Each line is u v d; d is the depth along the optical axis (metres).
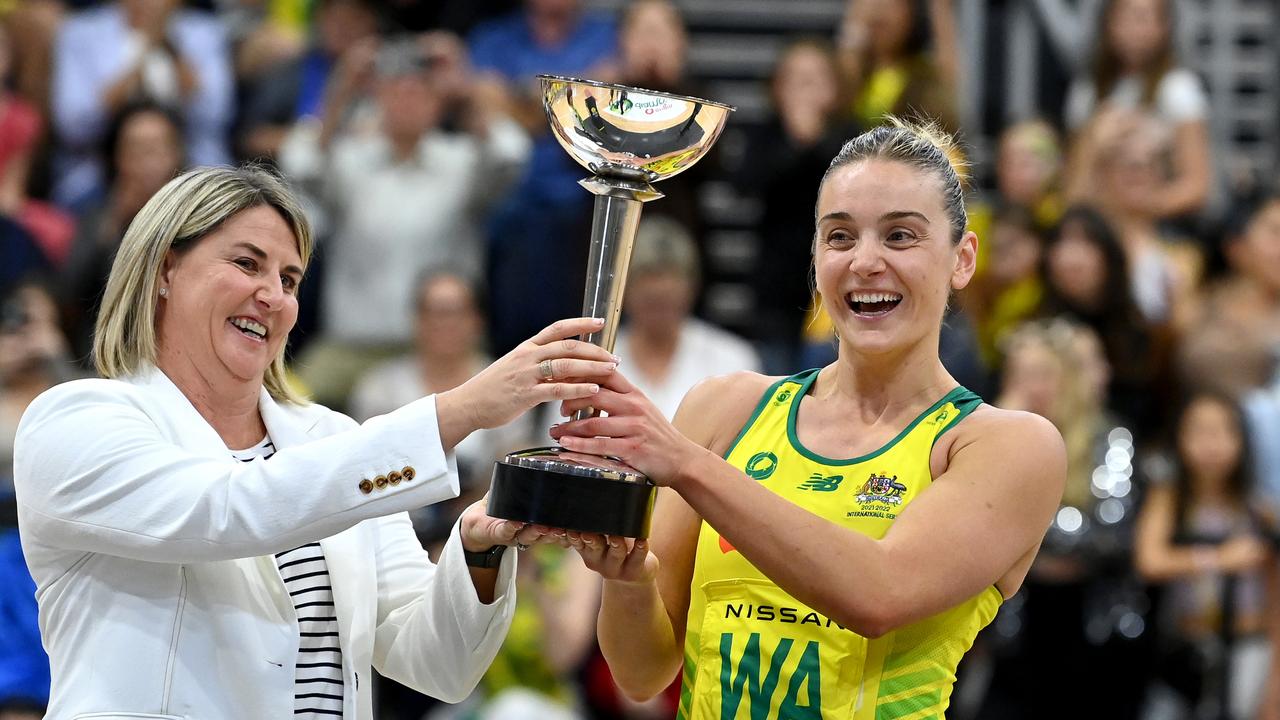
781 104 25.50
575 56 27.70
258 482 10.44
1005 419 10.77
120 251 11.29
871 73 25.31
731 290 28.11
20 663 17.05
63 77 27.69
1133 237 25.48
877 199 10.69
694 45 31.56
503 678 19.77
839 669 10.52
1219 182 29.09
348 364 24.86
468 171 25.22
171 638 10.68
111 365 11.25
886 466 10.80
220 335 11.06
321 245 25.25
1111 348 23.45
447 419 10.52
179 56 27.48
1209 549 20.66
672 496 11.64
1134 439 22.27
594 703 20.30
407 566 12.07
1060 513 20.62
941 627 10.66
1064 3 30.67
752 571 10.84
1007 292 24.22
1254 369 23.38
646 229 22.61
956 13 29.05
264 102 27.83
